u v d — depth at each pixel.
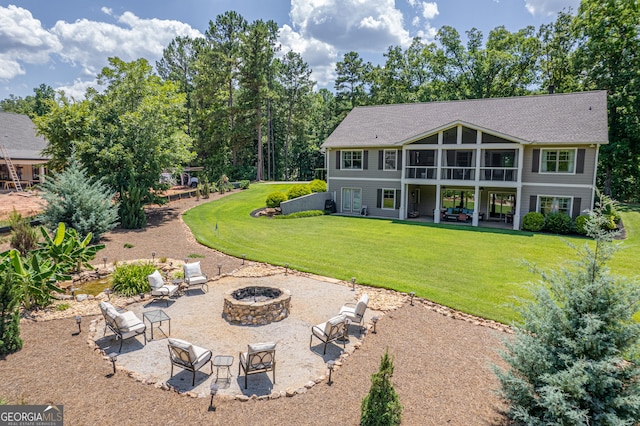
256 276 14.77
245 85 50.50
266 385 7.72
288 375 8.11
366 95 57.72
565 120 24.88
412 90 52.81
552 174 24.31
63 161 25.19
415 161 29.33
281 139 65.19
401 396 7.34
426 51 47.78
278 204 30.20
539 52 42.53
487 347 9.34
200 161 52.12
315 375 8.11
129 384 7.58
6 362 8.28
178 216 27.08
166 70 56.88
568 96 27.00
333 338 9.20
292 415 6.78
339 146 30.84
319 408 6.98
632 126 30.64
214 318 10.96
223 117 49.31
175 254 17.80
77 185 18.55
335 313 11.38
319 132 69.19
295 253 17.97
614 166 33.69
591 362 5.42
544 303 6.26
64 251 13.30
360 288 13.46
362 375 8.08
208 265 16.19
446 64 46.59
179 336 9.83
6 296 8.59
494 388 7.50
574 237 22.31
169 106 27.48
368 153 30.34
